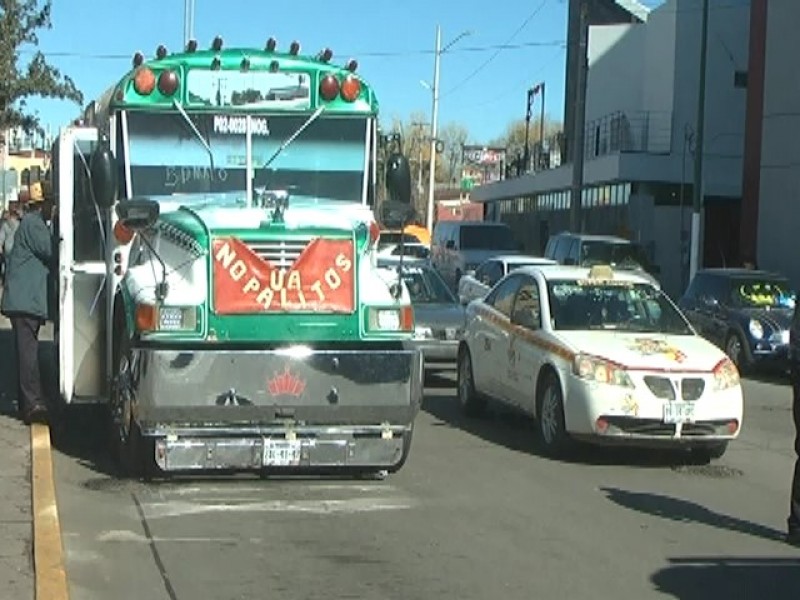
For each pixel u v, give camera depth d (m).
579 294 12.13
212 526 8.22
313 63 10.26
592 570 7.41
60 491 9.13
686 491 9.98
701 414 10.70
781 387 18.64
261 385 8.85
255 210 9.48
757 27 31.92
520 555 7.72
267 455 9.12
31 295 11.09
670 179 38.91
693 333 11.97
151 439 9.05
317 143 10.25
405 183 10.09
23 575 6.66
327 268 9.05
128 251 9.86
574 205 34.88
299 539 7.95
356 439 9.32
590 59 48.22
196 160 10.03
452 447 11.77
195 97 10.01
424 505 9.08
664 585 7.13
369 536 8.09
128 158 9.91
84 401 10.55
